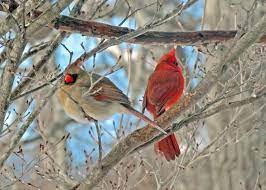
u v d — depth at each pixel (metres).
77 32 9.66
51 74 9.91
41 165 12.18
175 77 11.26
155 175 10.73
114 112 9.79
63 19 9.55
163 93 11.19
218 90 10.77
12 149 8.82
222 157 14.15
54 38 9.67
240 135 12.44
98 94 9.67
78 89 9.64
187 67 12.12
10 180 10.29
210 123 13.71
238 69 10.55
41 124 12.77
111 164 8.94
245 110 11.97
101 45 9.21
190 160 10.94
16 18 8.49
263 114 12.16
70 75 9.70
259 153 13.74
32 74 9.48
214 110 8.95
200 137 13.70
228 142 11.17
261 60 10.53
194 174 14.21
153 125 8.84
